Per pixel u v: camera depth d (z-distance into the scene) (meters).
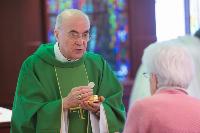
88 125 3.23
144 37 7.52
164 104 2.37
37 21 6.91
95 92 3.32
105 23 7.36
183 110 2.34
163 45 2.51
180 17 7.58
